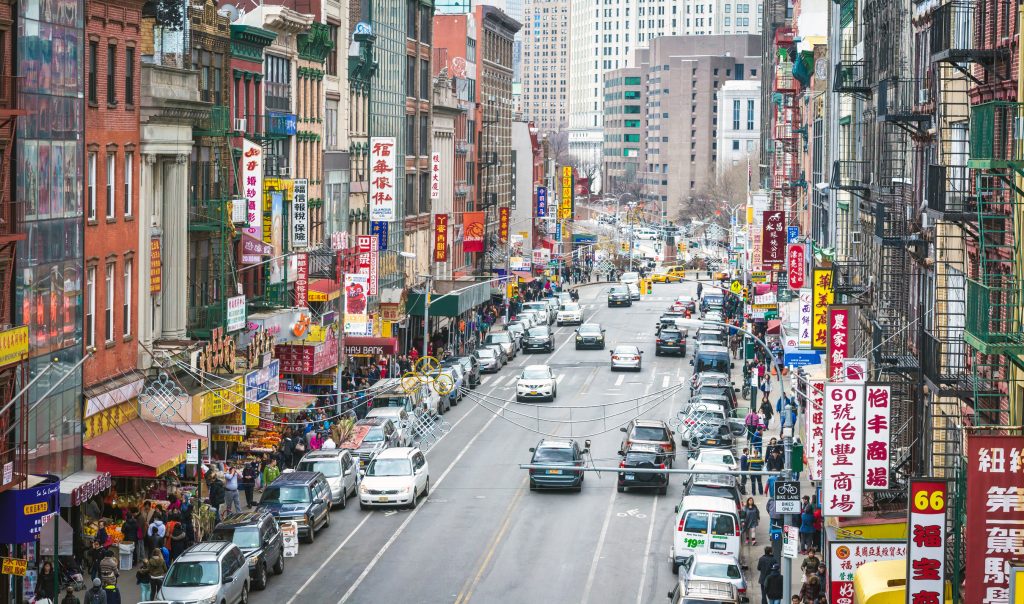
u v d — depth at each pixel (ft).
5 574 191.52
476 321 559.38
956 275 204.23
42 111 223.10
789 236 481.05
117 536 229.66
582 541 253.24
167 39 286.66
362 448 306.96
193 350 277.64
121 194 259.80
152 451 240.73
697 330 608.19
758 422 331.57
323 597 214.48
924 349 191.52
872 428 168.04
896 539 175.42
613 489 300.40
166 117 273.54
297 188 359.05
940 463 203.72
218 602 194.08
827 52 425.69
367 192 465.47
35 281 219.20
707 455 287.28
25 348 191.01
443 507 279.90
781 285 472.85
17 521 184.96
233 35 333.42
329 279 387.14
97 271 248.11
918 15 242.99
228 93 317.22
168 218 281.95
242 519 225.15
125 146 261.24
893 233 260.83
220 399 270.46
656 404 407.85
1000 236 171.73
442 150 601.62
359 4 458.91
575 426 373.40
